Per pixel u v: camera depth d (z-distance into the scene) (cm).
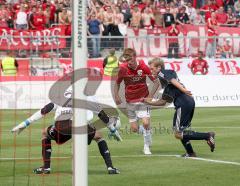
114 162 2012
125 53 2233
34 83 3681
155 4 5472
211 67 4591
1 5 5016
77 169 1017
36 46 4212
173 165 1948
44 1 5103
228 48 4669
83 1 1001
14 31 4575
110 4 5209
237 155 2166
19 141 2539
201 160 2047
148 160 2056
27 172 1817
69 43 4228
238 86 4309
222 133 2830
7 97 3697
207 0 5803
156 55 4519
